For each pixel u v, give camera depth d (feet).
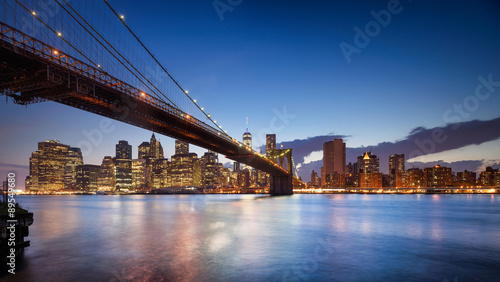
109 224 113.09
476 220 129.08
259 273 48.78
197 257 58.23
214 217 140.97
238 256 59.31
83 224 113.70
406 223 116.26
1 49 102.12
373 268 51.75
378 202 331.36
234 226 104.99
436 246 70.18
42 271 48.96
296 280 45.57
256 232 90.68
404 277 47.29
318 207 225.56
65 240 77.05
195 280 45.14
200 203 305.53
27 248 66.44
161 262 54.54
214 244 71.20
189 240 76.43
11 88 122.83
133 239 78.02
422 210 195.83
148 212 179.22
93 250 64.28
